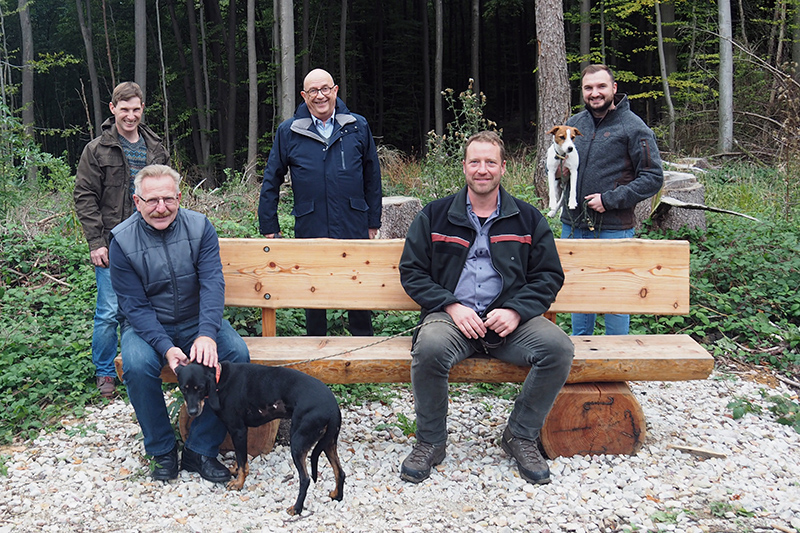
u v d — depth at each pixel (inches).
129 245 124.2
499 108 1245.1
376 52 1085.8
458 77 1222.3
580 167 156.6
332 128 168.7
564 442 130.8
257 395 115.0
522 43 1192.8
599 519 111.0
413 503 117.0
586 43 692.1
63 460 131.6
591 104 154.5
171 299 126.6
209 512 114.1
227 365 117.3
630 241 145.4
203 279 127.9
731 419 148.4
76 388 163.2
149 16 994.7
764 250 224.2
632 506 114.8
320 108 165.9
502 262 127.4
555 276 127.9
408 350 135.2
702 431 141.9
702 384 167.0
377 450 136.3
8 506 115.6
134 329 123.6
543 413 123.6
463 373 129.2
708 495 117.9
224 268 151.9
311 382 114.2
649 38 807.1
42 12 1152.2
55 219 283.0
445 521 111.3
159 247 125.4
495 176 125.2
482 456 133.7
